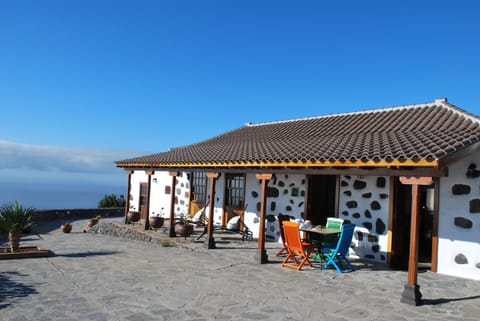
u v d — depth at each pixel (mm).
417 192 5562
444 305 5422
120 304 5230
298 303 5422
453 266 7105
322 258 8070
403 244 8438
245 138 13883
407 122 9672
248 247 9781
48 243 11125
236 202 12398
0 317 4645
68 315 4762
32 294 5629
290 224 7555
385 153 5863
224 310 5078
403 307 5320
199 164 9672
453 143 5820
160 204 16078
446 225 7227
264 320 4750
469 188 6973
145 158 13352
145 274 6957
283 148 9266
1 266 7539
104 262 8023
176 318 4750
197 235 11430
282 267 7652
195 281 6492
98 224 15047
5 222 8750
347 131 10359
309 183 10039
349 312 5082
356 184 8898
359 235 8711
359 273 7246
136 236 12078
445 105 10078
